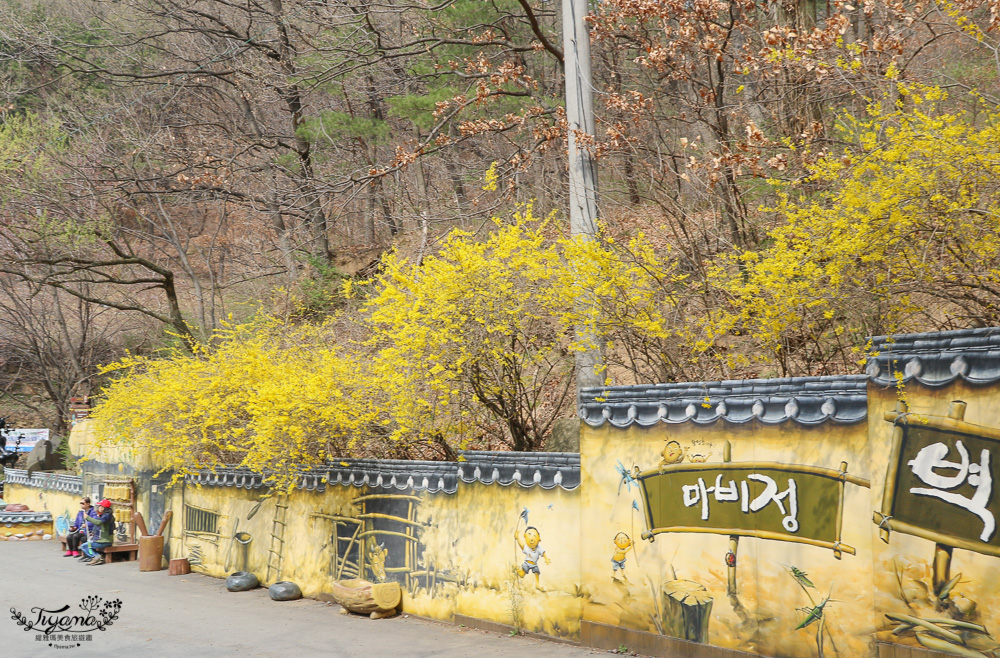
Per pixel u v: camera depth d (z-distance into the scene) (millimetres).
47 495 22781
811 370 7574
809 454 6207
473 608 8938
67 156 21406
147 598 11883
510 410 9852
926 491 5457
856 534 5867
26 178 19906
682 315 7703
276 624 9648
